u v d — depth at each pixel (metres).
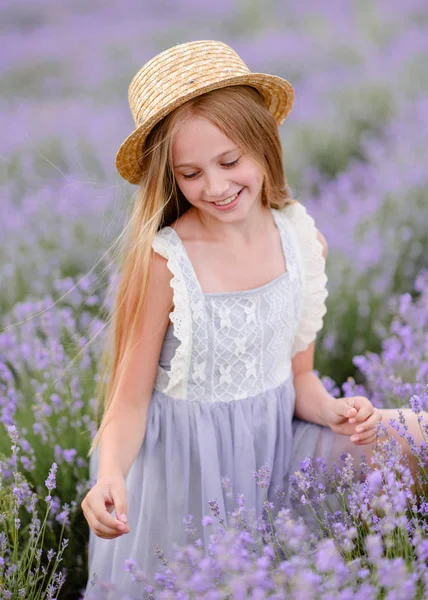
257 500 2.22
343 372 3.39
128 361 2.09
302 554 1.58
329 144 6.32
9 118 8.10
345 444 2.26
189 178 2.00
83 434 2.59
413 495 1.99
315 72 8.90
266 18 12.34
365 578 1.62
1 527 2.26
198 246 2.11
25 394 2.89
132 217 2.10
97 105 8.60
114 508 1.94
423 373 2.39
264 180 2.20
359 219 4.32
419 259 4.04
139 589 2.13
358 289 3.69
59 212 4.86
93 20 13.13
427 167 4.85
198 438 2.12
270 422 2.20
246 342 2.12
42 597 1.94
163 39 11.30
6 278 4.01
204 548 2.10
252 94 2.06
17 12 13.59
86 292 3.63
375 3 11.68
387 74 7.88
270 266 2.20
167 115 1.95
